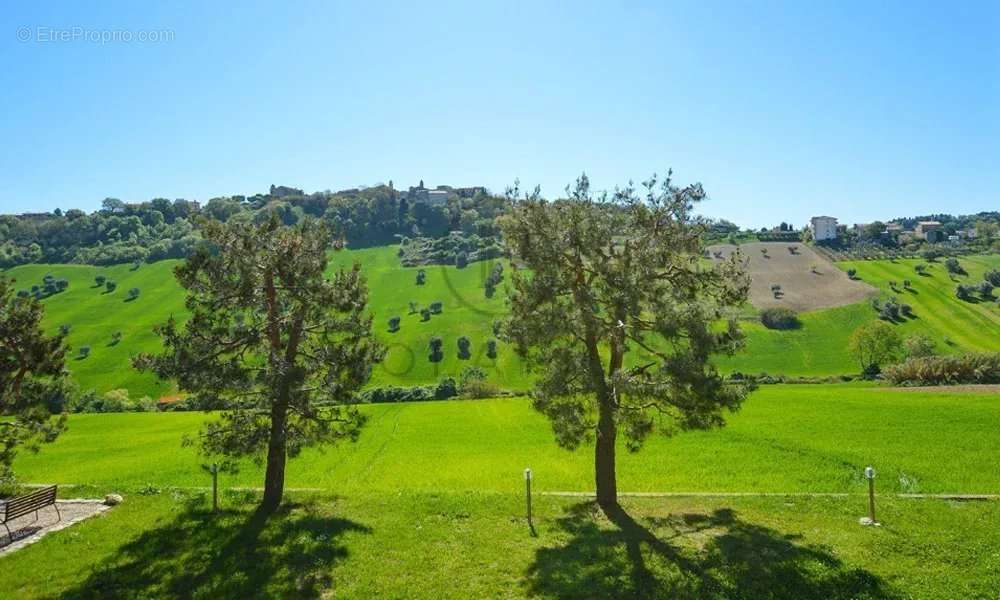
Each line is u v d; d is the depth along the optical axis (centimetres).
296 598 1451
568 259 2058
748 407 5328
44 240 17588
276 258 2112
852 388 7038
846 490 2675
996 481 2767
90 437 5109
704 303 1991
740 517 2028
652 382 1980
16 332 2405
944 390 6359
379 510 2141
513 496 2297
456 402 6788
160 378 2034
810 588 1470
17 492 2512
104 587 1521
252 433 2092
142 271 14862
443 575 1577
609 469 2169
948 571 1558
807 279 14238
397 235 16025
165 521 2033
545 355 2125
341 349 2195
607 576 1550
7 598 1469
